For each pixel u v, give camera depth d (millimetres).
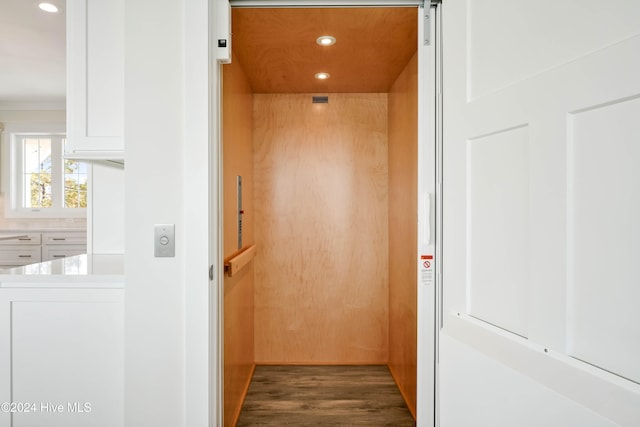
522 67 863
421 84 1496
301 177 2754
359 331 2756
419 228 1525
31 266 1562
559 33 772
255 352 2748
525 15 852
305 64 2201
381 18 1668
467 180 1055
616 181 675
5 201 4559
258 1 1450
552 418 766
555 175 784
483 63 991
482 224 999
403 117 2264
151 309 1281
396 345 2449
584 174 730
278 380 2461
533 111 829
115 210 1993
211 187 1310
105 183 1986
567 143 760
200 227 1269
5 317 1355
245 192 2381
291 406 2123
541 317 818
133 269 1282
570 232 758
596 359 710
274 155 2750
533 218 837
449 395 1103
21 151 4594
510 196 903
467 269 1057
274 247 2748
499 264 938
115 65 1461
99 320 1343
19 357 1354
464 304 1066
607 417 669
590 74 708
